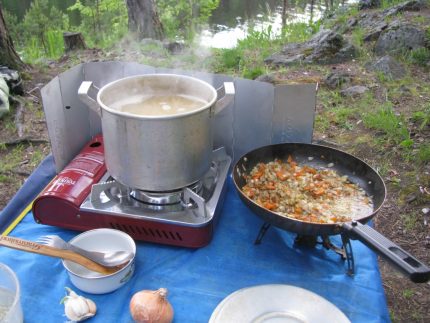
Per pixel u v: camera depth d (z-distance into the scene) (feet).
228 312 3.42
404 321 6.37
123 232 4.19
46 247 3.59
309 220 4.09
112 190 4.52
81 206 4.29
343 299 3.81
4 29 13.79
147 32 23.89
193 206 4.32
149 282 3.94
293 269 4.13
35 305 3.70
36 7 33.58
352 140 10.31
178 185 4.00
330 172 4.84
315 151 5.04
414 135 10.27
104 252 3.95
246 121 5.70
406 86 12.39
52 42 20.45
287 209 4.30
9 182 8.97
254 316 3.41
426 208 8.30
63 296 3.80
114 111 3.67
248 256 4.28
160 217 4.17
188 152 3.88
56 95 5.18
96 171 4.83
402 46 14.11
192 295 3.83
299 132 5.63
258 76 13.14
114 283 3.75
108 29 36.22
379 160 9.63
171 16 33.65
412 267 2.93
